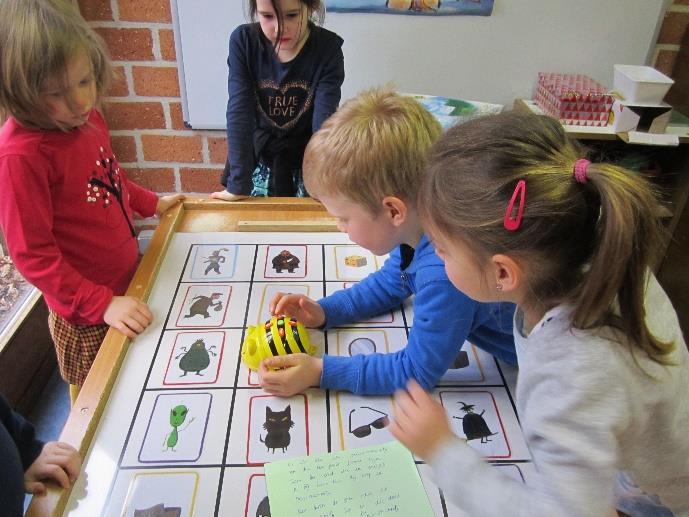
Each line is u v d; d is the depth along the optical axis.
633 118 1.63
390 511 0.67
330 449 0.75
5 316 1.56
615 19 1.77
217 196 1.33
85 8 1.72
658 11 1.76
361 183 0.82
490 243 0.56
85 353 1.17
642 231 0.50
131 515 0.66
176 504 0.67
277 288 1.04
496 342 0.89
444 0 1.73
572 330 0.55
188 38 1.79
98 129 1.20
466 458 0.61
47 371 1.67
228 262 1.11
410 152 0.81
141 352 0.89
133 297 0.98
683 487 0.71
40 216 1.04
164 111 1.92
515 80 1.88
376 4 1.74
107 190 1.20
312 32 1.54
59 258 1.06
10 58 0.94
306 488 0.69
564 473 0.53
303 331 0.89
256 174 1.73
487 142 0.57
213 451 0.74
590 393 0.53
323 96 1.56
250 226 1.21
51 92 0.98
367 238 0.89
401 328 0.97
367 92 0.93
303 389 0.83
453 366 0.90
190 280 1.06
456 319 0.79
